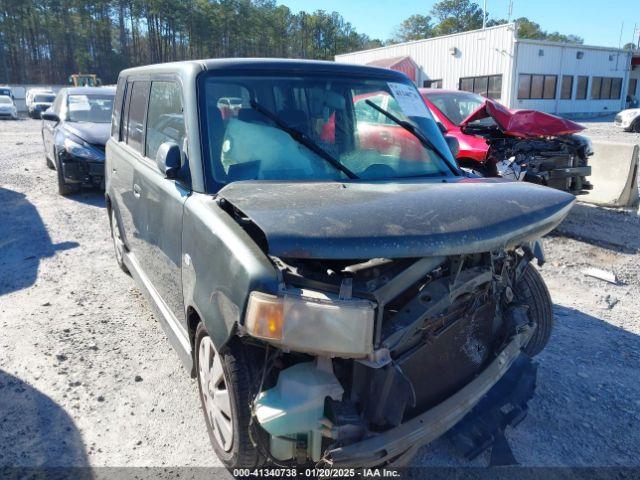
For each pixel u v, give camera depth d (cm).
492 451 290
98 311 471
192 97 314
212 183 292
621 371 382
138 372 373
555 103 3291
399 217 228
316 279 228
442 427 240
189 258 284
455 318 272
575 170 780
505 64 3020
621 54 3559
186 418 326
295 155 315
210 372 276
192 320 299
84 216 806
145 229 382
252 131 313
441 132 397
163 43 8775
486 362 294
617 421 329
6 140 1980
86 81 4700
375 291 220
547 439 312
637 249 665
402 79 390
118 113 508
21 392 348
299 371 228
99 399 342
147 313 468
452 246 220
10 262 602
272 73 336
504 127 762
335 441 222
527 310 333
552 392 356
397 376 233
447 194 265
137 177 398
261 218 222
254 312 216
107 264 593
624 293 529
